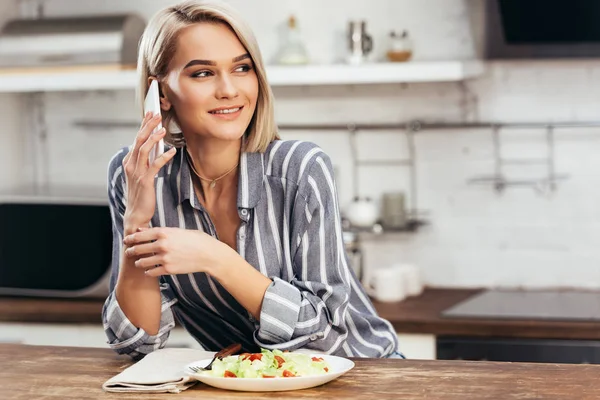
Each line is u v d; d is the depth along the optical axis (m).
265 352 1.59
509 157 3.72
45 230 3.55
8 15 4.02
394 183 3.81
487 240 3.76
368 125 3.80
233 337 1.96
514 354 3.08
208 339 2.01
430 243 3.80
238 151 1.83
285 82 3.52
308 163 1.80
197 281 1.83
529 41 3.55
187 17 1.73
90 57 3.64
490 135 3.72
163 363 1.66
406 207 3.80
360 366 1.66
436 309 3.31
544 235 3.71
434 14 3.73
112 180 1.93
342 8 3.79
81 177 4.07
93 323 3.38
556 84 3.67
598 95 3.65
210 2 1.73
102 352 1.85
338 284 1.80
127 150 1.94
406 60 3.56
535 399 1.42
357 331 1.93
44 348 1.89
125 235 1.75
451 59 3.73
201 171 1.84
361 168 3.83
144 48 1.82
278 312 1.70
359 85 3.81
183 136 1.86
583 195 3.68
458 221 3.77
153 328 1.80
